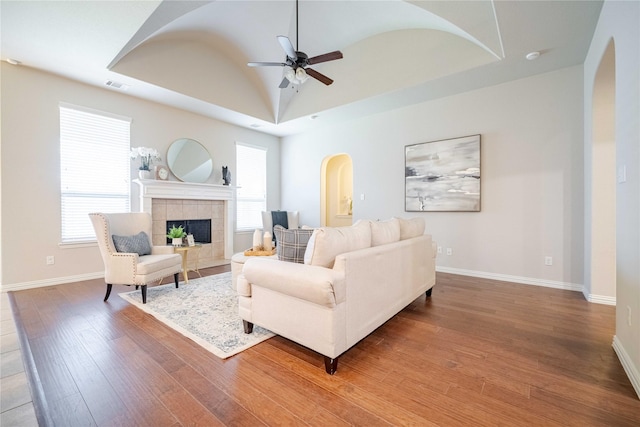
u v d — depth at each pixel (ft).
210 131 18.06
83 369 5.89
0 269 11.23
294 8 12.22
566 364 6.08
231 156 19.35
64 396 5.05
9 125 11.34
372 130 17.53
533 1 7.99
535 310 9.34
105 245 10.07
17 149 11.50
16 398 5.00
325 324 5.68
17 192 11.52
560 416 4.57
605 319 8.52
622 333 6.15
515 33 9.40
